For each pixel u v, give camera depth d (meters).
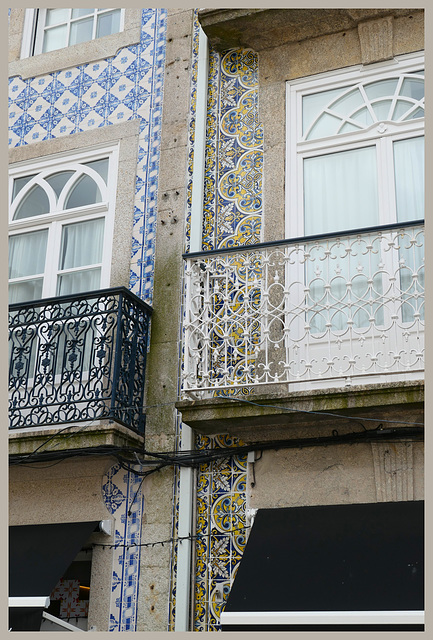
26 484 7.25
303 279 7.13
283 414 6.38
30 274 8.18
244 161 7.76
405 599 5.39
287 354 6.59
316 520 6.19
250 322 7.14
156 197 7.89
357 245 7.08
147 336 7.39
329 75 7.74
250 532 6.25
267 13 7.69
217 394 6.96
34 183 8.45
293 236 7.34
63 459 7.02
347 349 6.80
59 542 6.78
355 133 7.46
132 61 8.55
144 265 7.71
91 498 7.04
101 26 9.00
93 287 7.88
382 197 7.17
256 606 5.61
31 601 6.21
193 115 8.08
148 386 7.23
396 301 6.75
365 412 6.26
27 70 8.95
